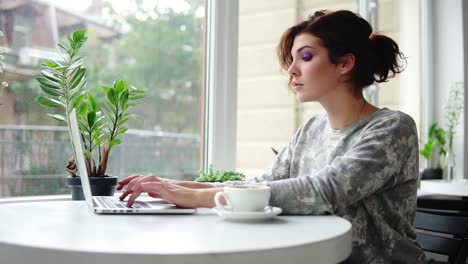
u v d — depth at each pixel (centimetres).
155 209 97
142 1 185
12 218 90
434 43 345
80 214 96
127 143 176
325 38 121
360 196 102
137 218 92
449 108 334
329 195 98
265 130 256
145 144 182
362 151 106
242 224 86
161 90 189
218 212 91
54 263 62
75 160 127
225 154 186
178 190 103
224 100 186
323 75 122
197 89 190
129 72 181
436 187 250
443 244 135
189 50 191
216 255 62
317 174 103
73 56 139
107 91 139
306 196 99
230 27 187
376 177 103
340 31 121
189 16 192
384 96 309
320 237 73
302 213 99
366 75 125
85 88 168
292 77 127
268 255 65
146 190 103
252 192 92
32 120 153
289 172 141
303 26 130
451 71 337
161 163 186
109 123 144
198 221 89
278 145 257
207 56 189
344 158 104
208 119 188
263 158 251
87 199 107
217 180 147
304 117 260
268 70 259
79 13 167
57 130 159
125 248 63
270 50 260
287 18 264
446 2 339
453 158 329
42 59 156
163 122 188
